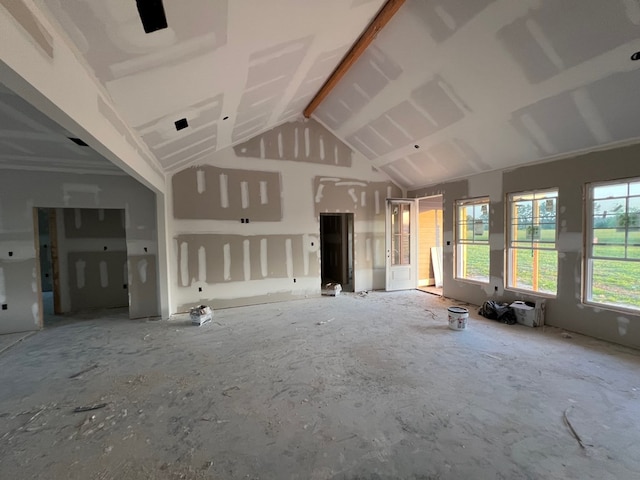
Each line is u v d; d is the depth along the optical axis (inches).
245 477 68.4
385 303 226.8
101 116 88.0
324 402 97.0
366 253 270.8
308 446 77.6
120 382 111.7
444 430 83.0
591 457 72.7
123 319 193.3
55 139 131.9
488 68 131.4
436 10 119.3
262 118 195.6
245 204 222.4
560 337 151.6
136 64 82.9
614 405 93.5
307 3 95.6
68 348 145.6
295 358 130.6
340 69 163.9
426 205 299.0
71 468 71.5
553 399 97.1
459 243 233.3
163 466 71.8
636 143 131.3
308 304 225.3
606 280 180.2
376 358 129.4
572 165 155.3
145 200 196.2
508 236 193.0
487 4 107.9
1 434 83.7
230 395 101.9
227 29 87.7
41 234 307.9
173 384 109.8
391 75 161.9
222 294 217.2
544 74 122.2
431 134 192.7
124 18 65.9
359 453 75.0
